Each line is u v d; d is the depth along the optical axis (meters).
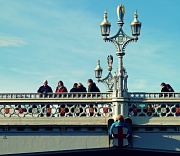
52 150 39.03
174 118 38.84
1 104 39.28
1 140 39.12
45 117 39.09
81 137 39.00
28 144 39.06
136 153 40.41
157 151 38.97
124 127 38.53
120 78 38.88
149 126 38.75
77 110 39.12
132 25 39.22
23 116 39.19
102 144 38.88
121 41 39.38
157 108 39.00
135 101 38.91
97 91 39.69
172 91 39.88
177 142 38.88
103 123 38.84
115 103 38.75
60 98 39.12
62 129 39.03
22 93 39.25
